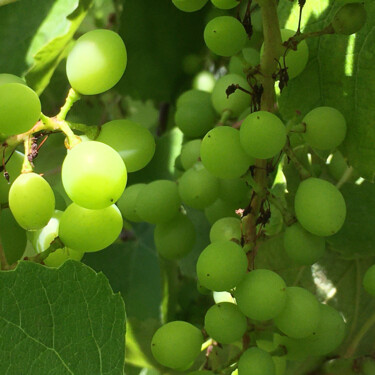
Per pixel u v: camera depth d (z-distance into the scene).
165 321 0.40
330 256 0.36
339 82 0.30
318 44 0.30
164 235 0.34
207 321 0.28
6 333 0.24
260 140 0.26
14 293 0.24
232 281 0.26
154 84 0.43
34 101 0.25
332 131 0.28
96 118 0.49
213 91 0.36
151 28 0.42
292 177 0.33
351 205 0.34
